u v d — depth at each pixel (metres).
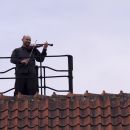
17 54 30.95
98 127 25.27
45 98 26.67
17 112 25.83
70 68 29.50
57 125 25.22
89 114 25.83
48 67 29.39
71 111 26.12
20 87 30.06
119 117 25.84
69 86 29.19
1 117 25.73
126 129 25.44
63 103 26.55
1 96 26.75
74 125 25.38
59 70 29.41
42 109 26.12
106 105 26.41
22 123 25.34
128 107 26.41
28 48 31.16
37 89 30.25
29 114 25.77
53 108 26.23
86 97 26.88
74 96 26.91
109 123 25.42
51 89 29.02
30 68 30.33
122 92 27.34
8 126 25.12
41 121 25.47
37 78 30.41
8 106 26.23
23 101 26.52
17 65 30.16
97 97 26.81
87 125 25.34
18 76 30.03
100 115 25.75
